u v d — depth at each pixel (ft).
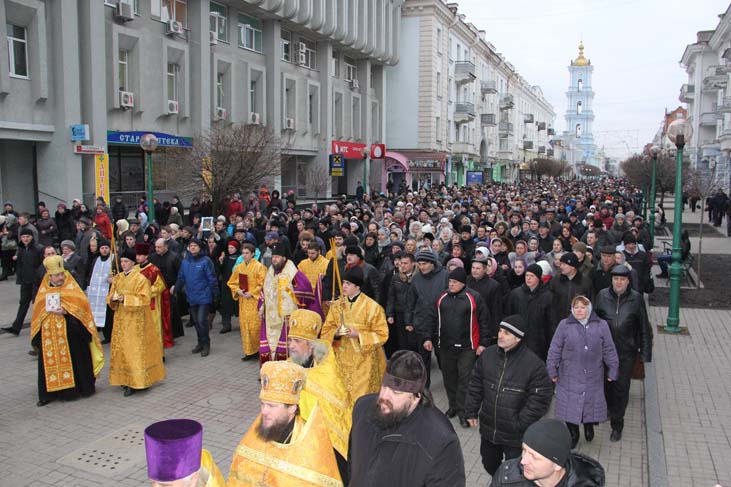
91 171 70.28
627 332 22.79
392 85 160.04
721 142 141.08
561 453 10.37
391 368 10.70
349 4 123.85
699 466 20.79
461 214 55.83
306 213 53.67
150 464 9.47
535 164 266.77
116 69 72.59
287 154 101.60
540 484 10.58
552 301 24.31
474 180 166.61
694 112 181.27
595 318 21.11
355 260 28.66
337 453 13.88
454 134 185.16
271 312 28.50
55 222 57.88
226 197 65.46
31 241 36.91
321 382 14.58
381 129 148.36
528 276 24.25
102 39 70.23
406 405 10.62
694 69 186.29
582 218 66.23
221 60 90.53
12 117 63.05
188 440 9.43
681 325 40.37
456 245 33.94
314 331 16.69
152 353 27.55
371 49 134.31
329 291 29.68
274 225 48.73
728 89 136.67
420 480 10.28
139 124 77.51
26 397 26.84
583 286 26.12
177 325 36.88
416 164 147.23
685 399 26.99
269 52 103.45
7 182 68.74
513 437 16.72
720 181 128.57
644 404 26.61
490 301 26.12
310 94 119.14
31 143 70.38
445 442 10.44
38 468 20.15
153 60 78.79
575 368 20.95
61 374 25.89
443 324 23.75
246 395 27.22
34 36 64.39
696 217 138.62
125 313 26.86
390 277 31.63
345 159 134.31
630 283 24.85
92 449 21.56
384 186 137.90
